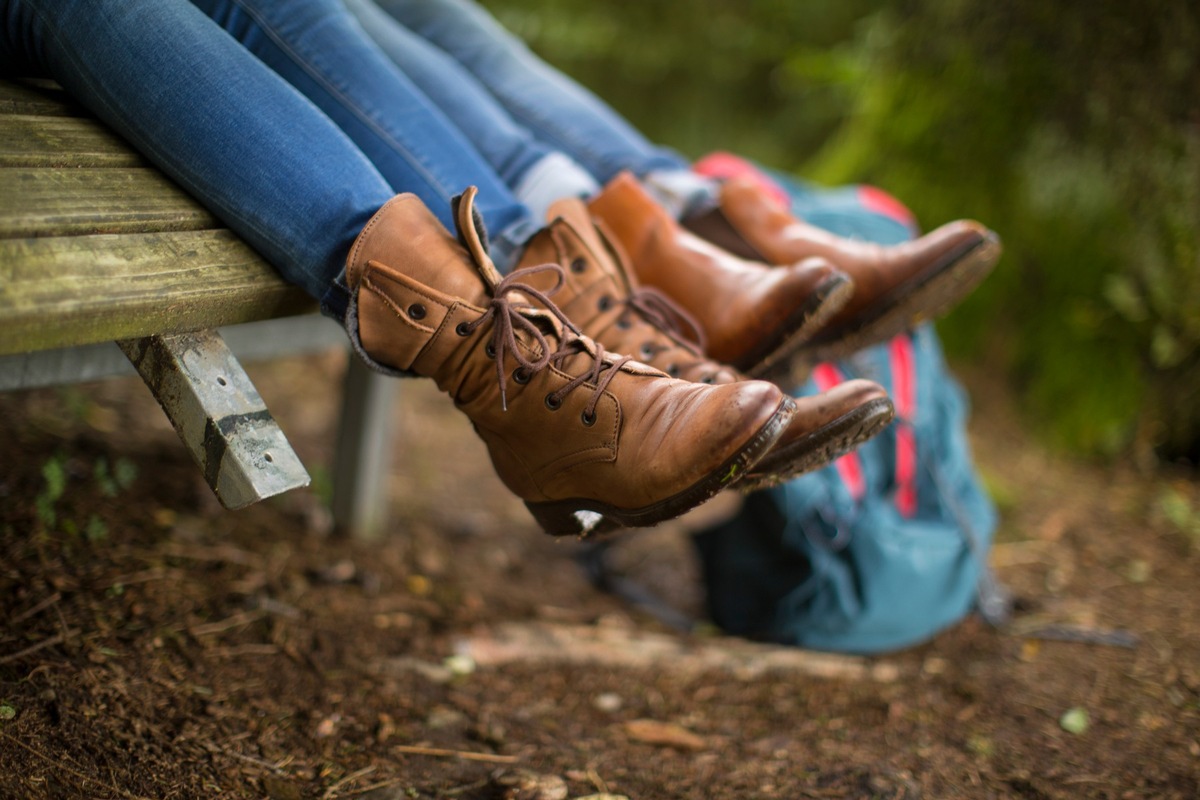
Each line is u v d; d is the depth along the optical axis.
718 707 1.66
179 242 1.15
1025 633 1.94
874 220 2.06
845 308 1.51
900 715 1.63
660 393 1.13
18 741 1.15
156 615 1.50
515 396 1.18
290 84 1.31
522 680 1.68
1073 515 2.49
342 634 1.65
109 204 1.12
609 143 1.69
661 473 1.09
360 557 1.99
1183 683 1.73
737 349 1.40
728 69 4.36
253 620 1.59
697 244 1.48
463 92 1.54
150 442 2.13
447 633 1.77
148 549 1.68
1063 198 2.80
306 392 2.83
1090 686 1.73
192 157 1.18
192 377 1.11
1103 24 2.63
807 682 1.75
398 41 1.55
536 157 1.52
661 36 4.20
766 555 1.91
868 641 1.87
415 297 1.15
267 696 1.42
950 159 2.93
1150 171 2.67
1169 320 2.71
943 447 2.03
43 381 1.31
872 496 1.89
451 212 1.32
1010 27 2.76
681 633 1.99
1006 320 2.97
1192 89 2.59
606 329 1.30
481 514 2.43
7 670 1.25
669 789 1.37
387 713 1.46
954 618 1.92
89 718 1.23
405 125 1.34
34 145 1.16
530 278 1.31
